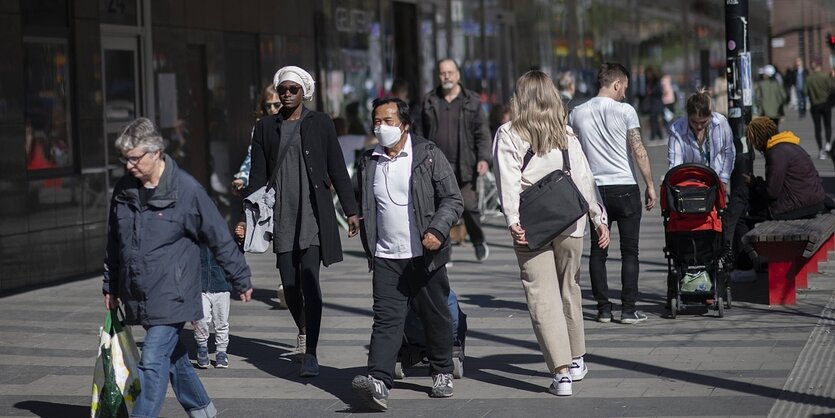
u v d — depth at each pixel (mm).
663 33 79562
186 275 12219
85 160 26000
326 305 21141
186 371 12844
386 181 13961
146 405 12016
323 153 15922
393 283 13984
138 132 12031
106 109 27250
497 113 35750
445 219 13773
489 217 36594
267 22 33969
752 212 21797
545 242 13805
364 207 14078
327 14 37500
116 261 12469
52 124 25062
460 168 25391
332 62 37812
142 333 19016
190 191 12273
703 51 89625
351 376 15719
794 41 123188
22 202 23875
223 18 31844
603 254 18531
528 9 58188
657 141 67562
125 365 12312
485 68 52594
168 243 12156
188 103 30312
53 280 24859
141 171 12062
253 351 17438
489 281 23516
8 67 23484
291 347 17703
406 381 15266
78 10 25844
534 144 13953
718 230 18375
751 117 21438
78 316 20906
